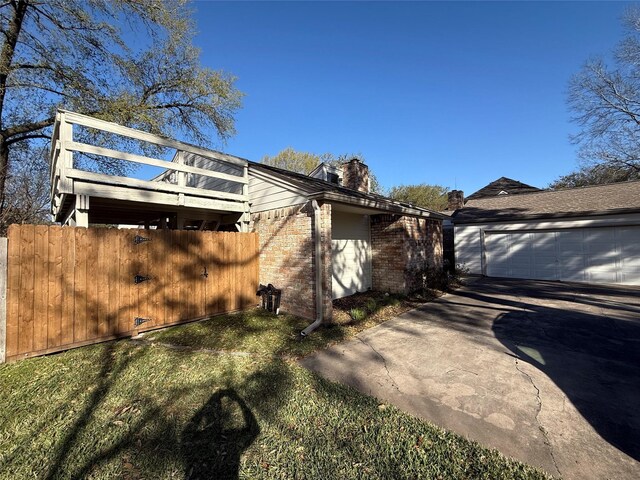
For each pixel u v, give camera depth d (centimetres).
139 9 1001
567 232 1162
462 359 415
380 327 581
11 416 288
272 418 281
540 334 515
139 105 1176
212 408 299
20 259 426
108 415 290
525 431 254
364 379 360
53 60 995
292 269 652
